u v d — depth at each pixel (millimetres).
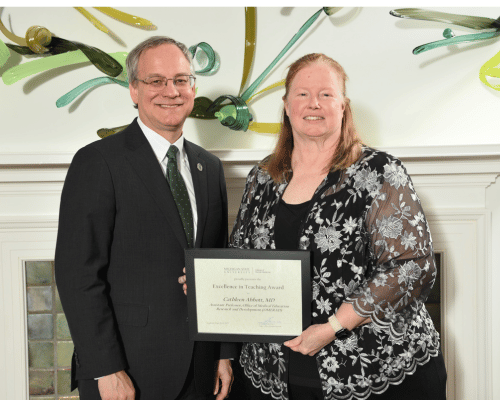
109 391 1148
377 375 1094
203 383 1278
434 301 1921
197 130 1828
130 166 1229
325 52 1793
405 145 1809
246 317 1157
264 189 1299
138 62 1293
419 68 1796
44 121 1797
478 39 1725
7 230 1823
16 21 1750
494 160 1747
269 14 1776
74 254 1145
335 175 1161
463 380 1891
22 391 1898
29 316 1922
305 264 1108
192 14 1779
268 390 1204
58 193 1823
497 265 1860
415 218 1085
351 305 1070
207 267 1157
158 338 1215
